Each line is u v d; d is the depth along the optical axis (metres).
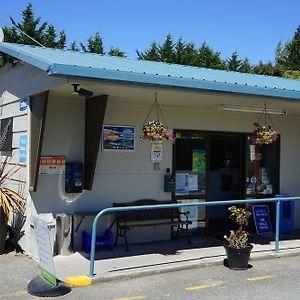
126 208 6.57
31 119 7.91
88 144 8.10
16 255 7.91
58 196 8.02
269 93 7.61
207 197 9.46
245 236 7.19
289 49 50.72
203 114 9.38
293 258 7.88
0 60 9.06
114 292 6.00
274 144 10.40
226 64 37.25
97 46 32.97
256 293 6.01
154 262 7.25
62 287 5.96
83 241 8.00
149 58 33.72
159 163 8.95
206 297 5.84
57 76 6.03
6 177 8.67
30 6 31.09
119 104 8.53
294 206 10.54
